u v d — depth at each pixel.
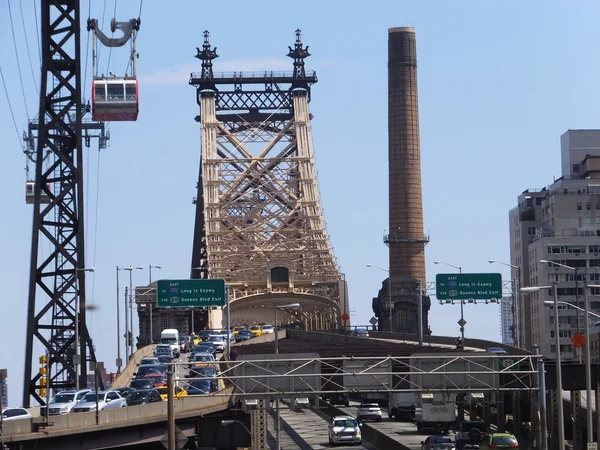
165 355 157.75
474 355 85.50
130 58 96.00
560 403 84.44
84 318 98.94
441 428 122.44
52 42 98.81
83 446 80.94
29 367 97.94
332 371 99.00
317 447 117.25
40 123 99.06
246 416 78.69
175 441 68.00
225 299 134.12
